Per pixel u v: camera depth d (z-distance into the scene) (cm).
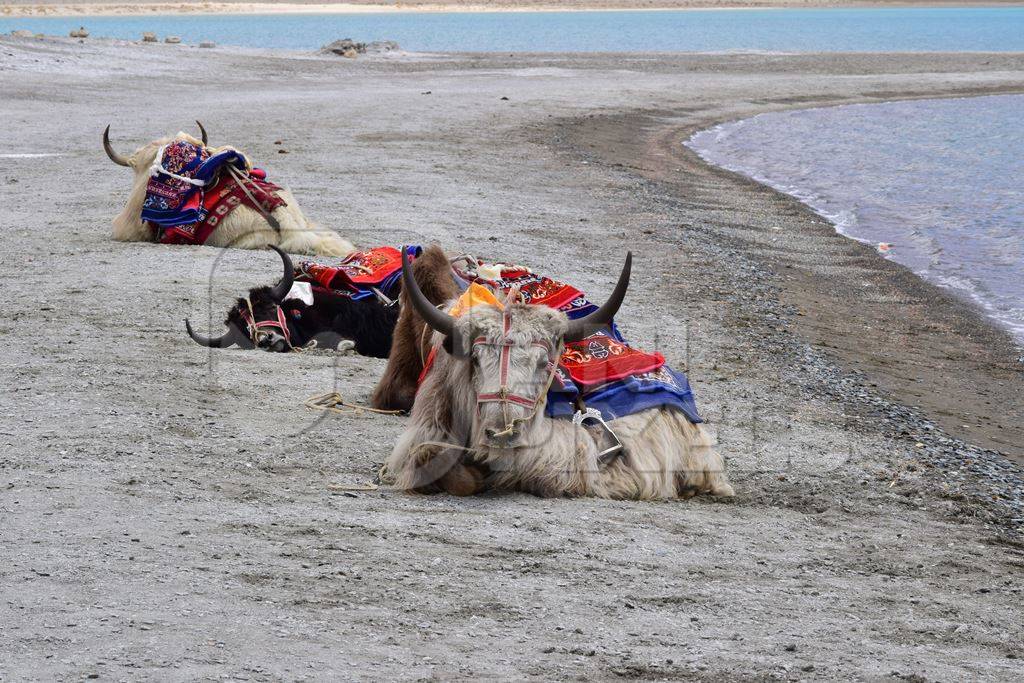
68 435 827
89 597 566
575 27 14488
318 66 6081
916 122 4822
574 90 5162
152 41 6669
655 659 549
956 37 12638
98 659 501
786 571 705
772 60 7744
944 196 3027
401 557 659
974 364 1503
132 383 970
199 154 1641
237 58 6125
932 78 6638
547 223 2111
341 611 577
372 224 1942
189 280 1384
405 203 2197
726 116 4788
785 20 17312
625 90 5288
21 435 821
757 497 866
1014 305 1856
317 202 2150
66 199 2064
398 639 551
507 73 6044
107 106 3891
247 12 18438
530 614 596
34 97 4009
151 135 3134
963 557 775
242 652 519
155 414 893
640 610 615
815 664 562
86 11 17325
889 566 741
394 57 7056
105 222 1817
